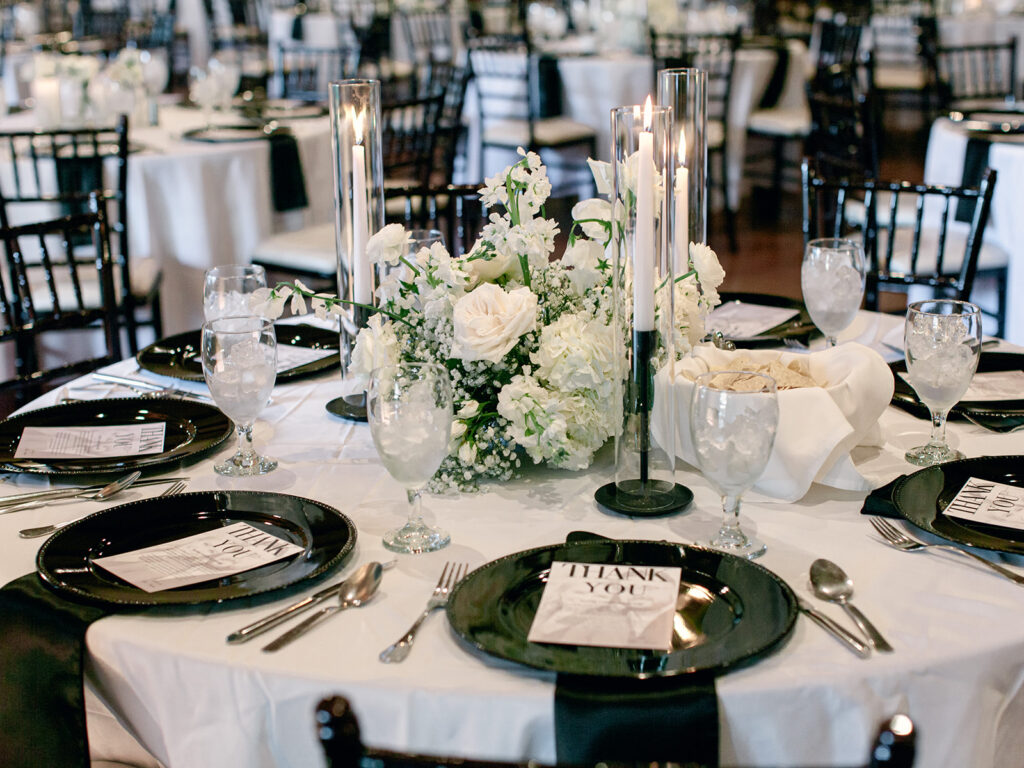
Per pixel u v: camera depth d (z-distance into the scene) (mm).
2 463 1473
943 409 1455
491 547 1233
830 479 1340
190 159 3574
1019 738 1082
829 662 986
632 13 6023
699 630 1030
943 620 1059
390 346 1415
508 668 992
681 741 929
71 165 3500
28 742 1126
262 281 1814
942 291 3682
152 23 6426
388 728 977
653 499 1338
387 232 1399
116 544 1234
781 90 6262
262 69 5980
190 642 1046
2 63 5473
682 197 1479
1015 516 1244
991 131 3717
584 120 5742
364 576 1126
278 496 1318
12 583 1157
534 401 1308
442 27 7574
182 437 1579
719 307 2119
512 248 1402
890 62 7777
